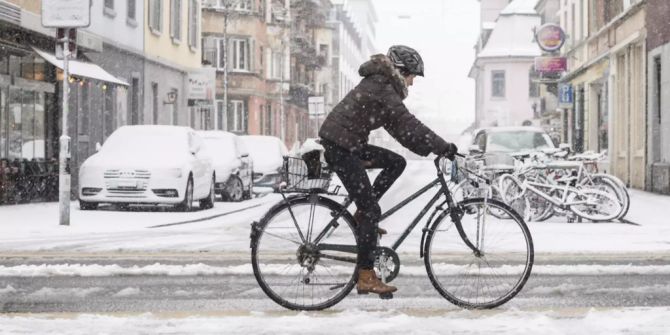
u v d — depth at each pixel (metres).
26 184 28.53
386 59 8.34
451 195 8.67
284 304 8.48
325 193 8.48
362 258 8.41
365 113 8.28
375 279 8.43
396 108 8.21
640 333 7.29
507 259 8.66
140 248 14.40
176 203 23.92
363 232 8.38
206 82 48.97
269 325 7.65
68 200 19.27
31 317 8.09
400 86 8.35
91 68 31.17
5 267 11.79
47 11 18.84
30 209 25.25
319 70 96.88
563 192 19.45
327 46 100.69
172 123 47.09
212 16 65.44
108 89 37.41
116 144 25.02
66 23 18.80
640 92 38.47
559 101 54.22
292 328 7.52
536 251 13.85
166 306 9.04
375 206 8.40
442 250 8.66
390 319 7.88
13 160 28.08
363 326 7.56
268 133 73.56
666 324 7.63
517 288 8.64
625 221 20.14
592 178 19.72
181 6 48.38
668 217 21.42
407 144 8.38
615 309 8.47
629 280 10.78
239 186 30.69
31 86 29.28
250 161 32.97
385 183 8.48
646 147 36.34
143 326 7.61
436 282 8.62
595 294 9.73
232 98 66.56
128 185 23.75
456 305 8.73
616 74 42.44
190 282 10.67
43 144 30.50
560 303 9.15
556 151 22.70
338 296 8.51
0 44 26.80
